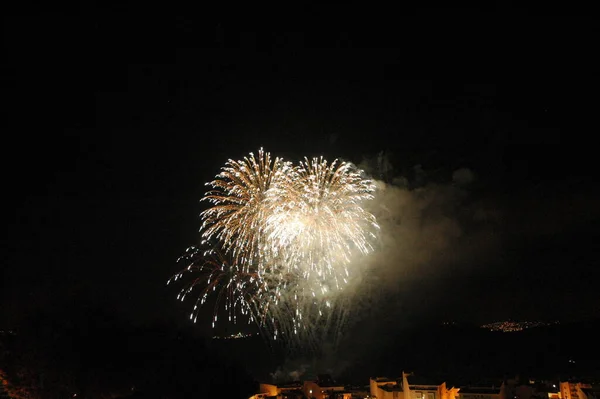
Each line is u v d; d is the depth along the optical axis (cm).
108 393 6662
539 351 12544
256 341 12812
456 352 12600
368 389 10406
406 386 9369
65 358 6681
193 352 7888
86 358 6756
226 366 8238
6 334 6812
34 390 6431
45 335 6856
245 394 7994
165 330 8062
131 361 7081
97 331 7206
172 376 7138
